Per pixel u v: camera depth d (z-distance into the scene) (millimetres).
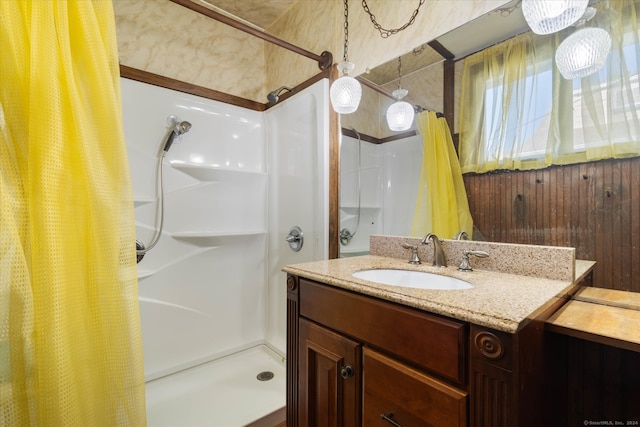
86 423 786
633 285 825
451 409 633
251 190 2045
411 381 706
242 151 2016
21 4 767
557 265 905
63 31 792
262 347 2055
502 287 816
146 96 1653
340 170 1590
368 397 812
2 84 740
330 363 929
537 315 651
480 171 1128
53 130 761
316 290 992
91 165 817
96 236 830
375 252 1444
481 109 1121
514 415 559
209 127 1878
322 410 968
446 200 1223
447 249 1179
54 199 756
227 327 1939
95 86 846
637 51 817
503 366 570
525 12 866
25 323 709
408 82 1335
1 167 720
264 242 2094
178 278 1755
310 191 1732
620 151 844
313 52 1770
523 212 1023
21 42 761
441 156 1237
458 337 628
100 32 877
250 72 2098
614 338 639
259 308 2082
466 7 1142
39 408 716
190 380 1663
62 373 739
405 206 1359
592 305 815
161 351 1690
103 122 853
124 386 857
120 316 858
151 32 1713
